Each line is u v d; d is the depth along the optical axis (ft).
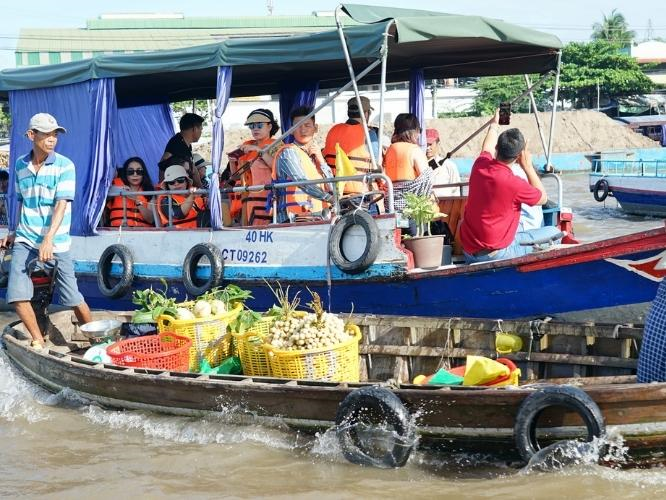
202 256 26.73
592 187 71.67
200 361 20.93
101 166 28.58
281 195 25.94
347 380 18.60
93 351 21.54
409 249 23.44
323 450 16.98
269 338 18.66
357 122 26.96
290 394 17.19
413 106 31.99
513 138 21.54
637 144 151.23
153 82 32.17
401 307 23.38
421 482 15.62
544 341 19.24
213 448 17.62
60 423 19.85
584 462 14.82
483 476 15.70
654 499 14.20
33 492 16.10
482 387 15.60
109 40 160.56
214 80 33.12
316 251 24.49
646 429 14.47
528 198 21.94
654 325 15.61
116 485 16.22
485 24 23.48
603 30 244.83
